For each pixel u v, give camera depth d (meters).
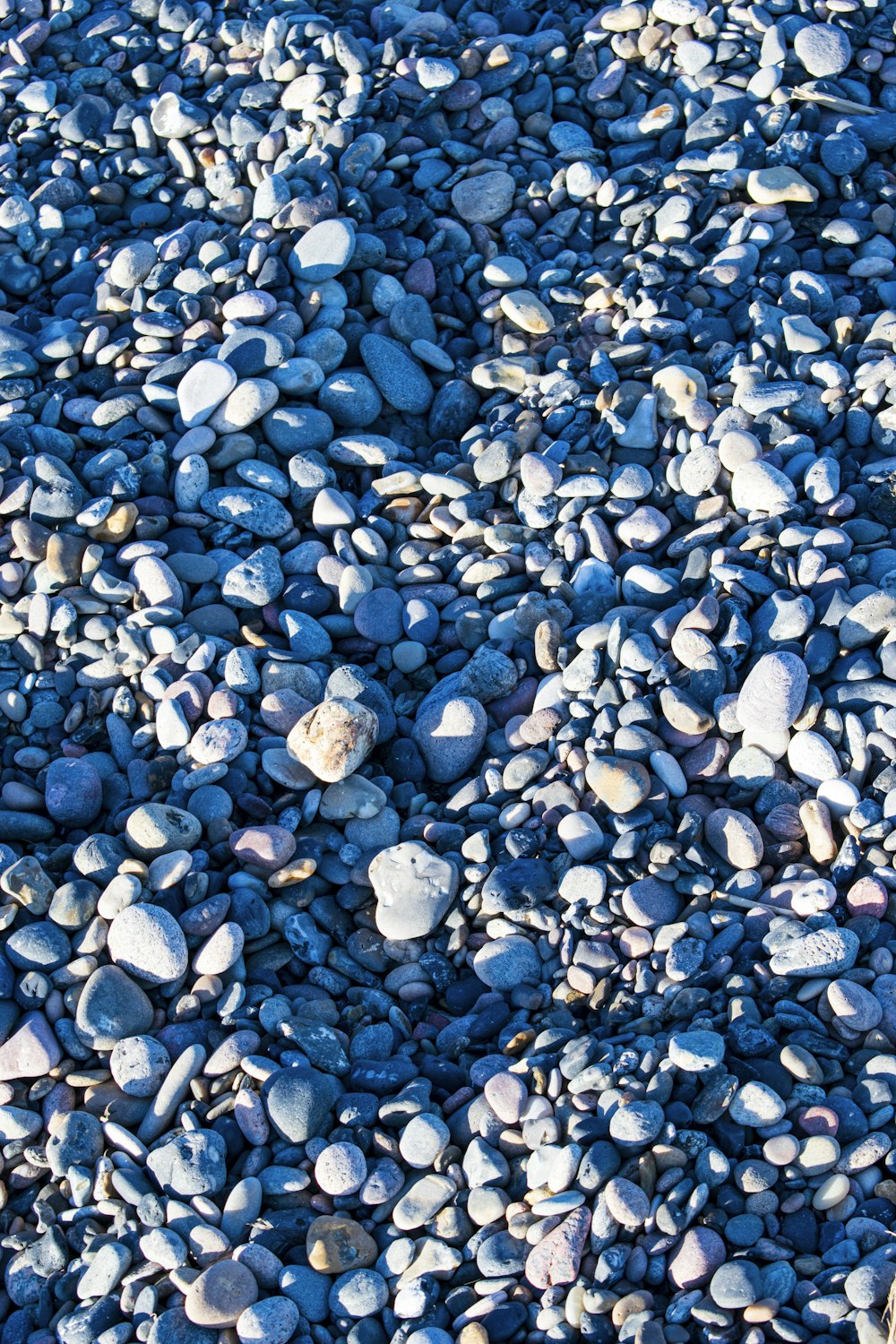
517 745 3.05
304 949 2.76
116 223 4.30
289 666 3.16
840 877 2.66
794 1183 2.27
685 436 3.42
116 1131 2.47
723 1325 2.11
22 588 3.33
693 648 2.96
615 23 4.38
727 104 4.12
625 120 4.27
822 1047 2.41
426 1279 2.25
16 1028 2.64
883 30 4.25
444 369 3.88
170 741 3.04
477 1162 2.37
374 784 2.99
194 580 3.35
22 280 4.16
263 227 3.90
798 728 2.85
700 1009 2.51
